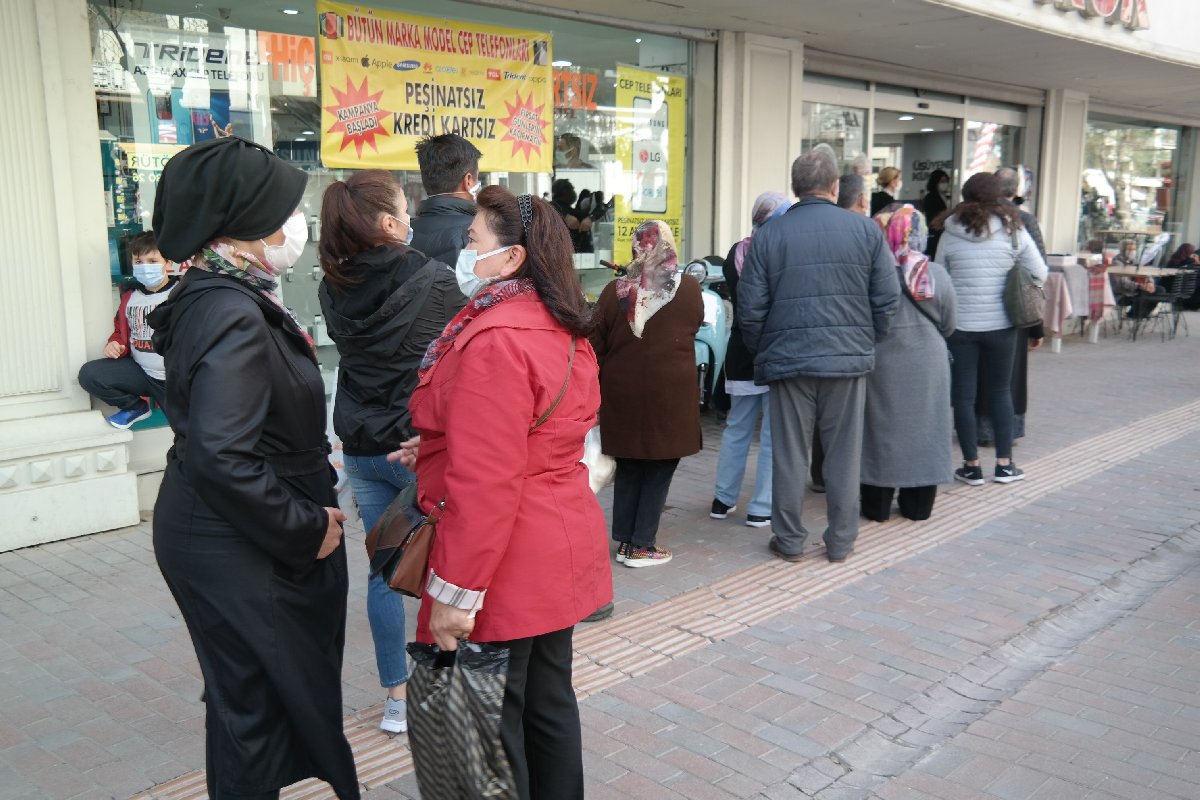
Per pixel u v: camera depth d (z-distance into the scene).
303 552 2.23
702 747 3.36
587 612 2.39
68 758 3.24
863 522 5.77
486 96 7.34
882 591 4.75
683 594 4.68
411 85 6.91
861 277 4.72
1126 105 15.58
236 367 2.11
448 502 2.20
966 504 6.12
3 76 4.95
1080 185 14.51
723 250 9.20
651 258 4.65
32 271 5.14
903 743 3.43
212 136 6.07
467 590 2.17
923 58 10.56
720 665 3.97
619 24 8.01
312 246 6.65
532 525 2.29
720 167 9.05
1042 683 3.88
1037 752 3.36
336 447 3.43
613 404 4.79
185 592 2.24
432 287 3.07
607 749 3.34
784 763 3.27
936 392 5.54
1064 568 5.06
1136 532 5.62
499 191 2.40
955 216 6.28
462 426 2.19
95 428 5.32
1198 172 18.52
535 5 7.38
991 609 4.55
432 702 2.26
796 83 9.53
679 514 5.93
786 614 4.47
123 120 5.68
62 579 4.73
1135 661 4.07
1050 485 6.55
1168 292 13.80
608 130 8.25
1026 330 7.38
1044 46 9.74
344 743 2.41
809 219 4.75
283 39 6.29
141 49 5.70
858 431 4.96
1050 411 8.88
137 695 3.67
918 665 3.98
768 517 5.67
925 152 12.36
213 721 2.31
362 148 6.75
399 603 3.32
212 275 2.22
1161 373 10.88
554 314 2.32
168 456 2.32
